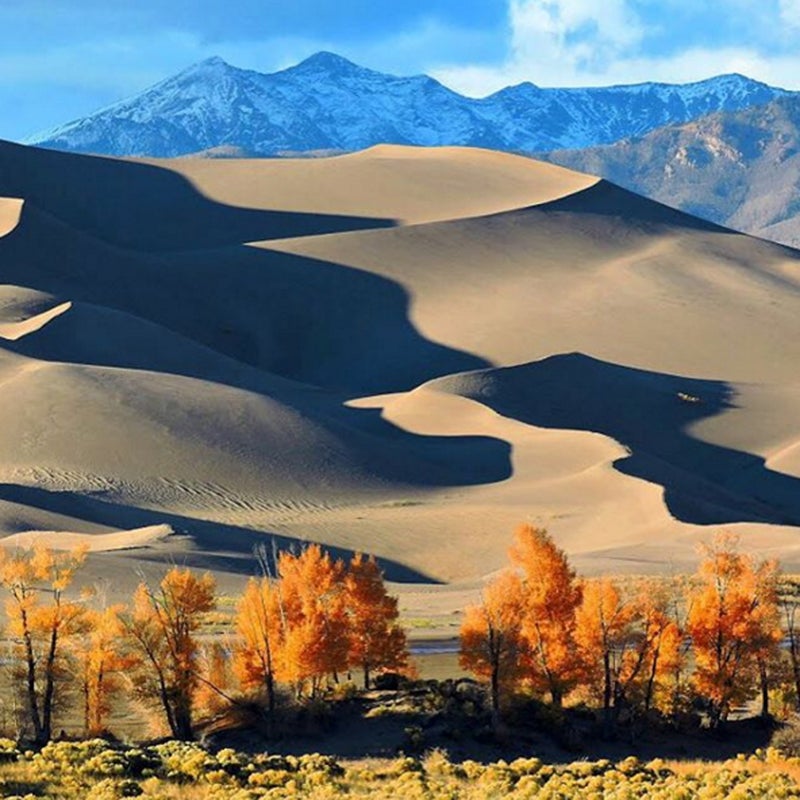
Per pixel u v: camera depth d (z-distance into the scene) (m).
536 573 151.62
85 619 143.25
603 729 149.12
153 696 143.12
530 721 148.25
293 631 145.88
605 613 149.75
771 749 135.12
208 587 146.38
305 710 142.75
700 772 118.00
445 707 145.75
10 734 138.88
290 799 97.75
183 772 107.12
